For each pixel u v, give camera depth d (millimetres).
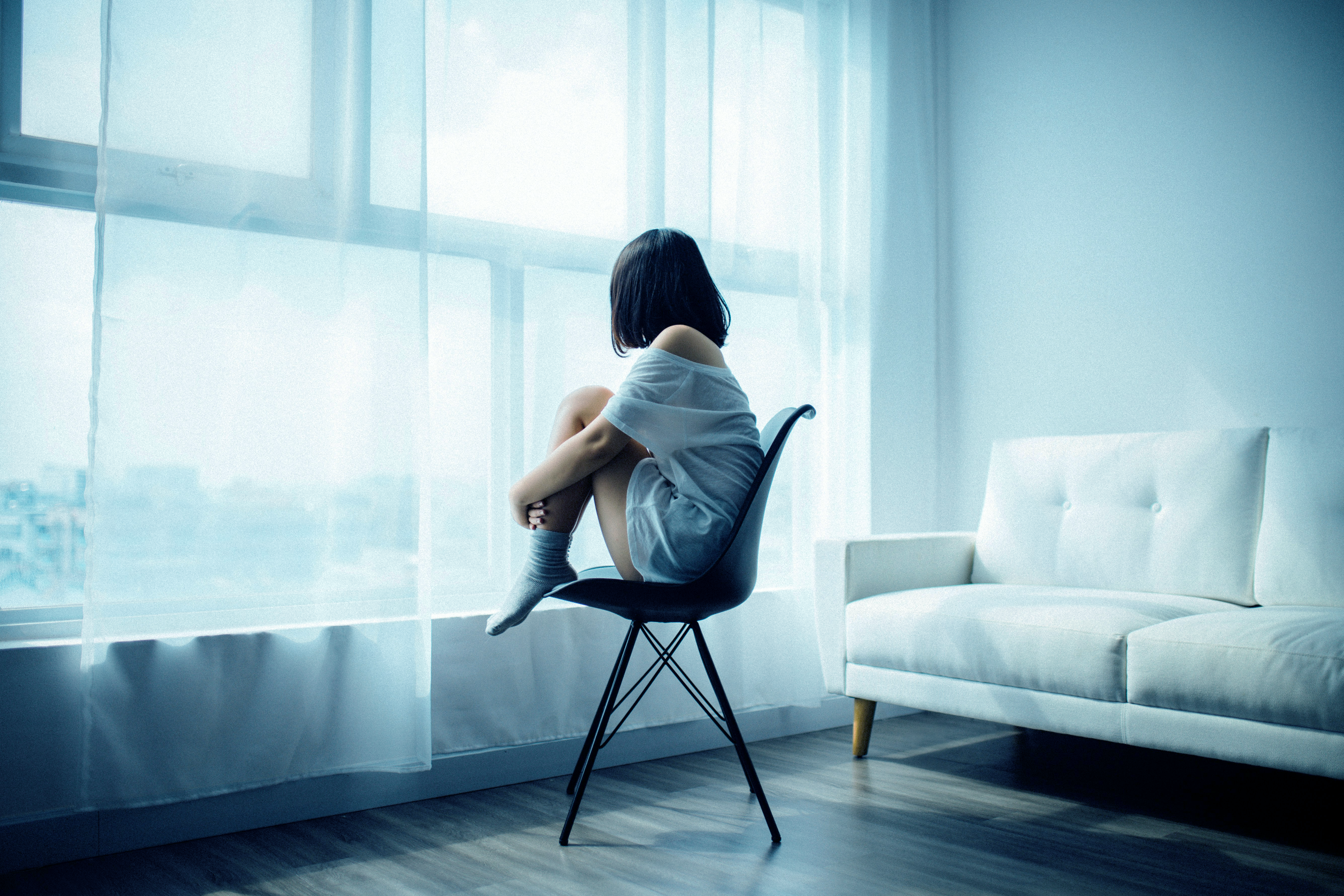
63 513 1823
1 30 1810
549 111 2410
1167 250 2795
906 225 3262
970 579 2814
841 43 3012
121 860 1736
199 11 1899
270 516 1925
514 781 2258
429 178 2219
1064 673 2002
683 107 2643
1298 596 2162
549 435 2365
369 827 1926
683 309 1890
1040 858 1715
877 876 1624
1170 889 1560
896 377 3207
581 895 1542
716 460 1738
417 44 2107
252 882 1620
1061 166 3070
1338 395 2436
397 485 2041
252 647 1899
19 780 1713
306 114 2010
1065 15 3070
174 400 1831
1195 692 1809
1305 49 2516
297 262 1980
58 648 1755
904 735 2795
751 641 2723
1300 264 2514
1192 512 2365
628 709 2453
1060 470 2660
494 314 2307
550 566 1779
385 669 2020
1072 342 3025
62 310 1834
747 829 1893
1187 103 2762
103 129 1784
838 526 2912
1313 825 1919
